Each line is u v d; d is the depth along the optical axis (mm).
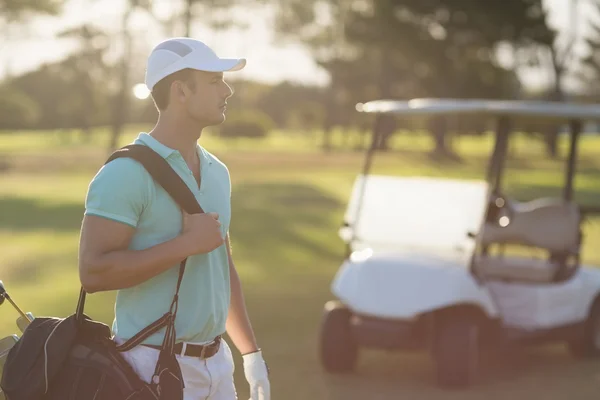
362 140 72938
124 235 2566
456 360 6660
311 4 72688
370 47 52594
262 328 8820
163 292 2656
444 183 7102
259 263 13734
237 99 84812
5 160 40844
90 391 2553
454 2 49406
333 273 12875
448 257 6895
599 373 7453
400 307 6625
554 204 7992
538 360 7930
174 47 2688
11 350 2631
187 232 2582
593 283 7934
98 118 80688
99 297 10094
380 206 7211
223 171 2865
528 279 7871
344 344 7055
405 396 6512
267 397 3053
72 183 31094
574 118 7230
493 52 52031
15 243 15469
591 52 72750
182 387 2605
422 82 53312
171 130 2709
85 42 73500
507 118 7043
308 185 32344
